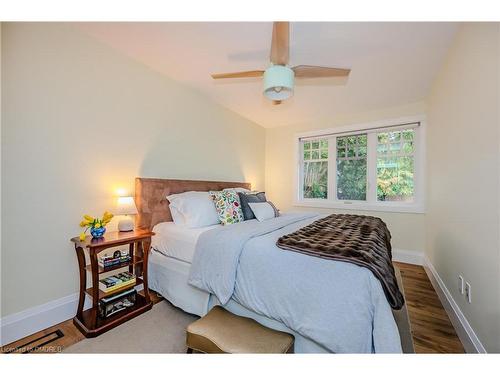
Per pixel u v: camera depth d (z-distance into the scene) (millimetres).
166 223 2443
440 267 2342
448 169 2105
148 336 1620
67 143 1865
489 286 1282
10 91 1568
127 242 1835
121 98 2238
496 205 1220
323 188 4109
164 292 2105
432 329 1752
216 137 3438
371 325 1088
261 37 1941
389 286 1146
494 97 1250
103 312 1760
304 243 1486
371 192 3641
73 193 1906
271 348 1171
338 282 1170
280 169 4531
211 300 1729
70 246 1881
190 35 1930
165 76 2662
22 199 1630
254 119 4145
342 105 3420
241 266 1517
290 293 1272
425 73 2479
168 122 2711
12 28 1580
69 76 1869
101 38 2006
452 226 1971
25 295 1642
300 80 2662
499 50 1196
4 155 1549
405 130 3418
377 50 2068
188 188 2863
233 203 2615
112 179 2178
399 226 3389
